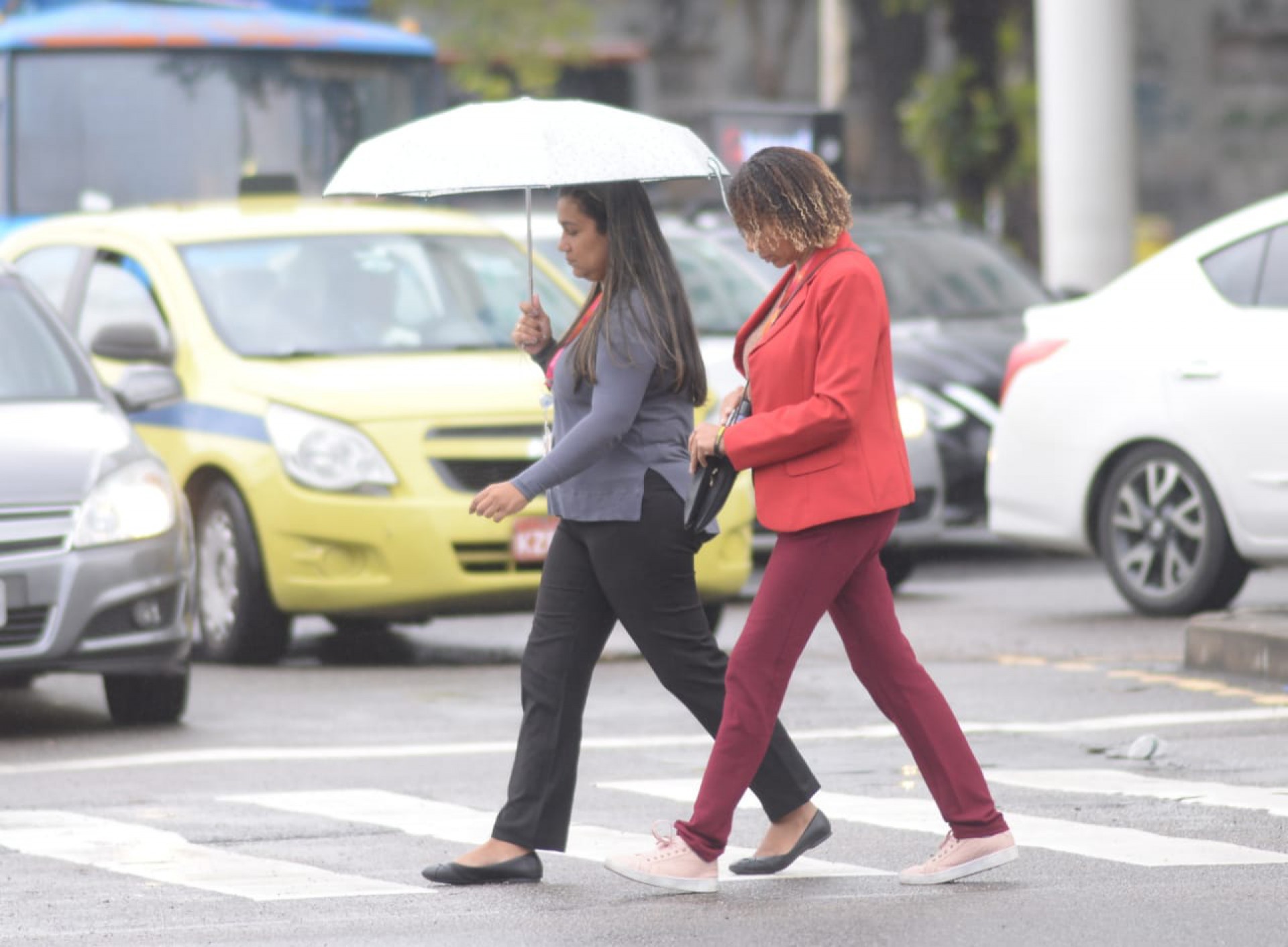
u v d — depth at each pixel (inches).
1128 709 1269.7
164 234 1648.6
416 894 853.2
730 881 864.3
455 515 1462.8
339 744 1215.6
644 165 856.9
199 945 772.0
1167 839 919.0
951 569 2041.1
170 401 1428.4
